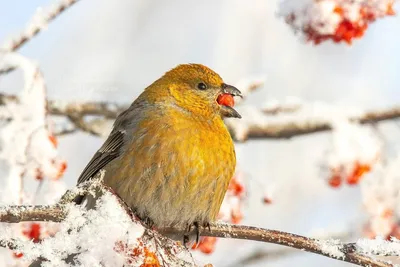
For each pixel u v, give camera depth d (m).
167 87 10.37
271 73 16.14
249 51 15.95
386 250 8.53
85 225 7.59
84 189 7.82
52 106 13.16
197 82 10.38
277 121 14.14
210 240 11.55
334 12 10.93
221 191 9.96
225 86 10.41
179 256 8.09
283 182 15.42
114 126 10.23
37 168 10.11
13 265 9.64
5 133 10.14
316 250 8.70
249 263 14.35
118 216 7.70
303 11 10.99
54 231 9.83
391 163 12.89
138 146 9.72
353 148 12.75
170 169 9.62
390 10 11.11
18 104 10.45
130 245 7.55
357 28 11.05
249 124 14.02
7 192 9.86
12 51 11.41
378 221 12.48
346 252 8.61
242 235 9.36
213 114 10.25
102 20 16.27
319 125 13.89
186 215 9.75
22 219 7.59
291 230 14.98
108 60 15.74
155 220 9.76
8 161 10.02
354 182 12.69
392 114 13.96
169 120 9.86
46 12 11.65
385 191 12.63
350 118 13.93
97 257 7.46
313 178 15.61
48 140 10.24
